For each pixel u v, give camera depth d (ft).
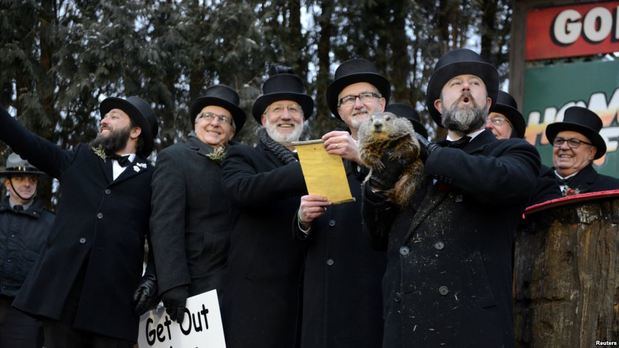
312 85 34.06
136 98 18.88
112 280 16.78
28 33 31.50
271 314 15.79
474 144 13.69
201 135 18.04
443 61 14.11
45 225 23.68
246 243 16.14
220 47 31.07
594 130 19.57
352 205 15.67
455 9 35.50
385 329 12.94
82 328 16.37
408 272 12.73
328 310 15.12
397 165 13.04
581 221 13.76
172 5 31.27
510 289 12.80
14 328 22.27
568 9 30.30
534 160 13.19
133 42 29.37
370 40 34.47
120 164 18.01
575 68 29.96
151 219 16.93
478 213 12.83
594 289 13.48
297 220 15.39
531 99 30.45
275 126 16.96
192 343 16.24
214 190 17.15
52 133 32.30
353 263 15.38
